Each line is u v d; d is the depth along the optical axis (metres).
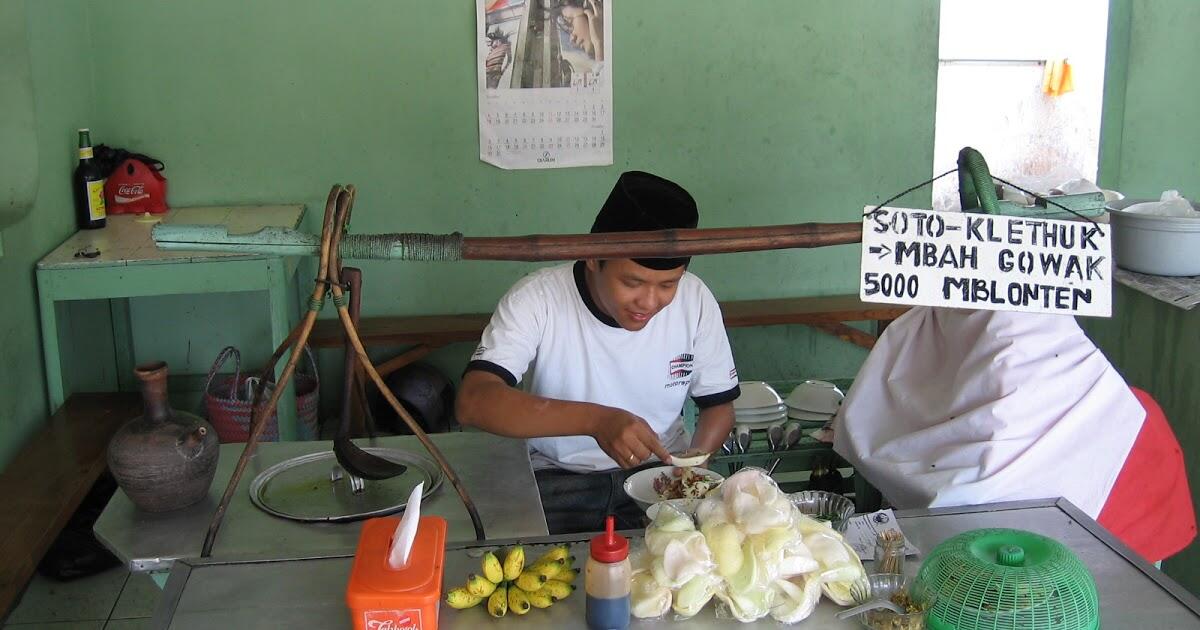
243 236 1.40
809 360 4.42
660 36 4.02
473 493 1.70
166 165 3.88
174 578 1.34
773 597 1.23
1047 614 1.17
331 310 4.04
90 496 3.21
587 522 2.09
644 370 2.23
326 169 3.96
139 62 3.78
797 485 2.93
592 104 4.02
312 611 1.27
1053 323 1.69
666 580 1.23
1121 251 2.99
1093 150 4.48
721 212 4.23
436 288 4.12
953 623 1.20
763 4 4.06
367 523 1.32
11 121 2.41
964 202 1.65
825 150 4.23
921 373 1.86
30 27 3.08
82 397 3.38
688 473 1.95
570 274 2.19
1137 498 1.71
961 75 4.37
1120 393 1.66
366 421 1.93
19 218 2.53
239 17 3.80
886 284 1.44
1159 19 4.33
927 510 1.54
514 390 1.99
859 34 4.15
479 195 4.05
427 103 3.95
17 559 2.34
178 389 3.97
